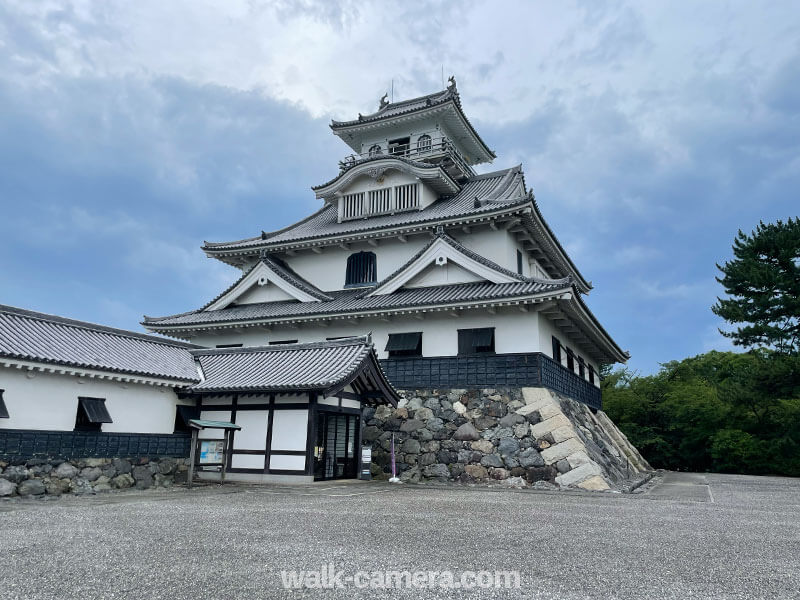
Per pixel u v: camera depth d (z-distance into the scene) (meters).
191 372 15.05
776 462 26.42
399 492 12.42
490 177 26.80
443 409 17.67
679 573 4.77
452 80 29.52
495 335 17.80
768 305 24.30
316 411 13.63
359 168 24.77
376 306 18.62
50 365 11.10
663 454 31.31
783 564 5.21
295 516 7.88
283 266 24.75
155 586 4.13
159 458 13.16
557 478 14.95
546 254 24.05
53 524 7.01
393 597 3.95
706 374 38.25
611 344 23.81
